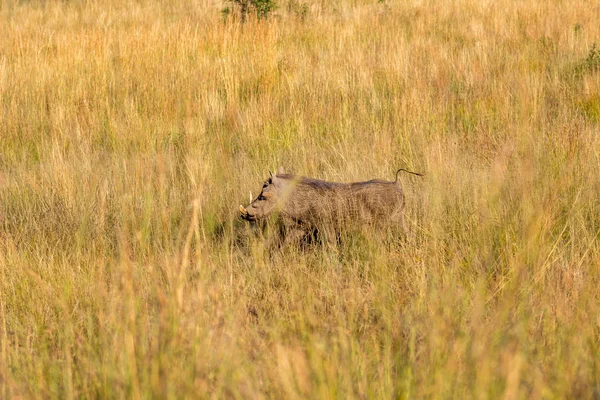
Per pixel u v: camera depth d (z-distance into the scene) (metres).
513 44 22.81
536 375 5.75
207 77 19.84
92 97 19.23
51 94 19.47
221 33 23.30
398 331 6.64
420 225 10.62
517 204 9.95
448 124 16.56
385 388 6.02
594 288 7.91
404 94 17.75
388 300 7.97
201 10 33.06
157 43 22.69
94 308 8.22
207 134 16.12
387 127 15.82
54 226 11.75
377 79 19.41
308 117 16.94
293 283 8.14
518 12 26.89
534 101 15.70
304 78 19.77
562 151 12.49
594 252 9.30
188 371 5.82
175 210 11.34
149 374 5.88
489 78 19.05
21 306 8.73
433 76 19.47
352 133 15.94
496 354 5.73
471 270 8.77
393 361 6.53
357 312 7.77
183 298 6.85
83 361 6.53
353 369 6.17
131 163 13.89
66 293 8.55
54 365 6.65
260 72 20.30
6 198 13.13
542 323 7.30
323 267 9.54
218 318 6.57
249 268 9.57
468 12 28.31
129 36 23.92
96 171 13.52
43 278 9.30
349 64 20.62
